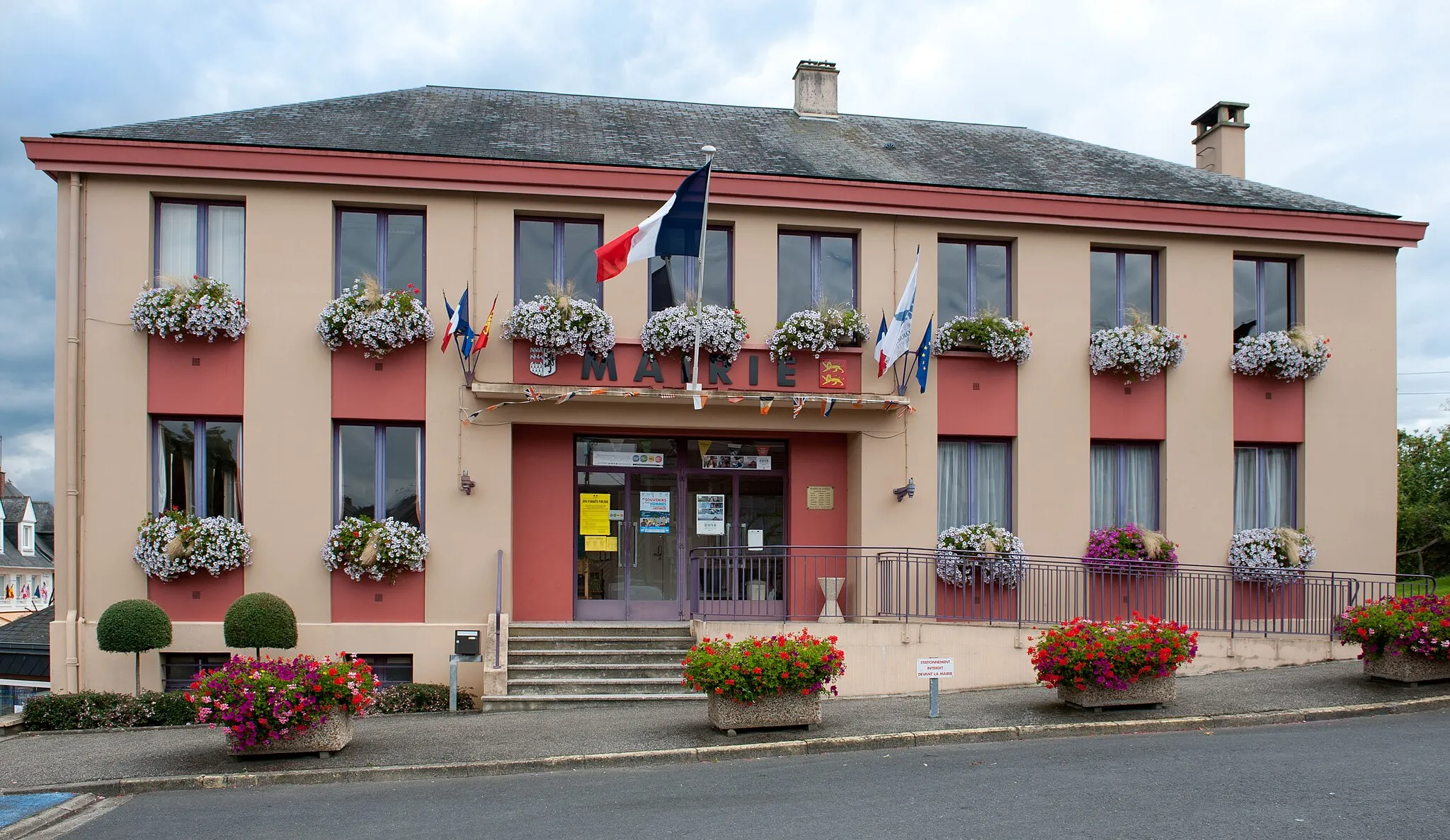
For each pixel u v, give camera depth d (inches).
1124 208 558.6
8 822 284.4
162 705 442.3
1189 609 553.9
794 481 556.4
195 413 493.7
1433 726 367.6
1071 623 417.7
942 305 561.0
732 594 547.5
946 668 396.5
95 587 481.4
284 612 462.6
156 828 277.9
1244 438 574.6
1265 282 593.9
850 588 549.0
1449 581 1047.0
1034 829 255.3
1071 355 560.4
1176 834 249.1
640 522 551.2
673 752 347.3
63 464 482.0
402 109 596.4
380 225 517.3
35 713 432.8
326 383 502.0
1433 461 1167.6
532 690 459.2
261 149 491.5
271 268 500.4
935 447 545.3
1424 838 244.2
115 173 486.9
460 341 503.5
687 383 524.7
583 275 531.2
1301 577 551.2
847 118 708.7
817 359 536.1
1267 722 384.5
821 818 269.4
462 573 505.0
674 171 519.5
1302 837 245.8
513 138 560.1
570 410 516.7
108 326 488.4
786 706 374.3
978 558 530.6
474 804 294.7
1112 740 360.5
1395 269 595.5
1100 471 571.8
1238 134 693.3
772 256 538.3
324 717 347.3
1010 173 599.2
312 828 273.4
